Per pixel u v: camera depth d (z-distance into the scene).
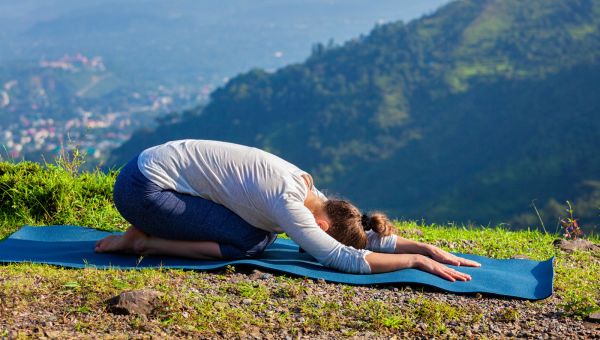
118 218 7.08
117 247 5.61
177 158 5.46
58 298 4.41
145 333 3.92
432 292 5.07
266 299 4.64
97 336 3.83
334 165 189.12
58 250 5.81
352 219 5.49
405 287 5.10
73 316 4.13
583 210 112.94
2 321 3.96
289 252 5.90
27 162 7.98
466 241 7.16
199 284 4.85
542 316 4.66
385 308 4.62
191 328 4.05
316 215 5.52
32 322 4.00
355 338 4.09
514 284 5.25
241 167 5.40
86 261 5.39
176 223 5.38
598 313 4.59
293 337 4.07
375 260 5.27
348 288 5.00
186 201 5.41
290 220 5.27
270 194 5.30
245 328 4.15
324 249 5.29
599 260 6.59
